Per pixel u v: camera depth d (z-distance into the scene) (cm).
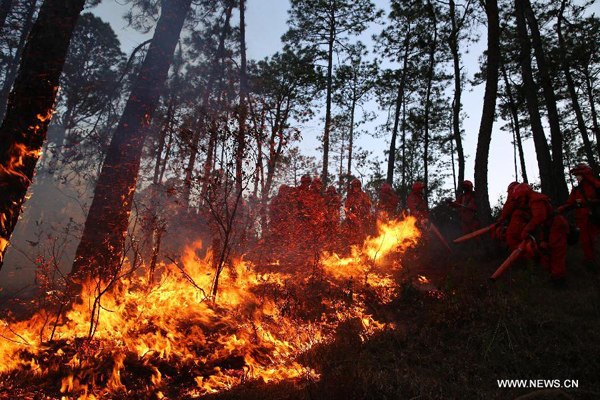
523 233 554
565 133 1972
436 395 302
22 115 433
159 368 371
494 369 351
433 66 1789
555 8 1502
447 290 536
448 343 418
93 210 590
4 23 1658
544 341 385
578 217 615
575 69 1650
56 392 318
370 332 461
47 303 473
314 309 545
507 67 1656
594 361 331
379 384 317
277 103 640
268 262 794
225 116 596
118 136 635
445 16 1625
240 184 595
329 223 755
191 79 1445
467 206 899
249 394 314
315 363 375
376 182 1636
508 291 512
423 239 936
